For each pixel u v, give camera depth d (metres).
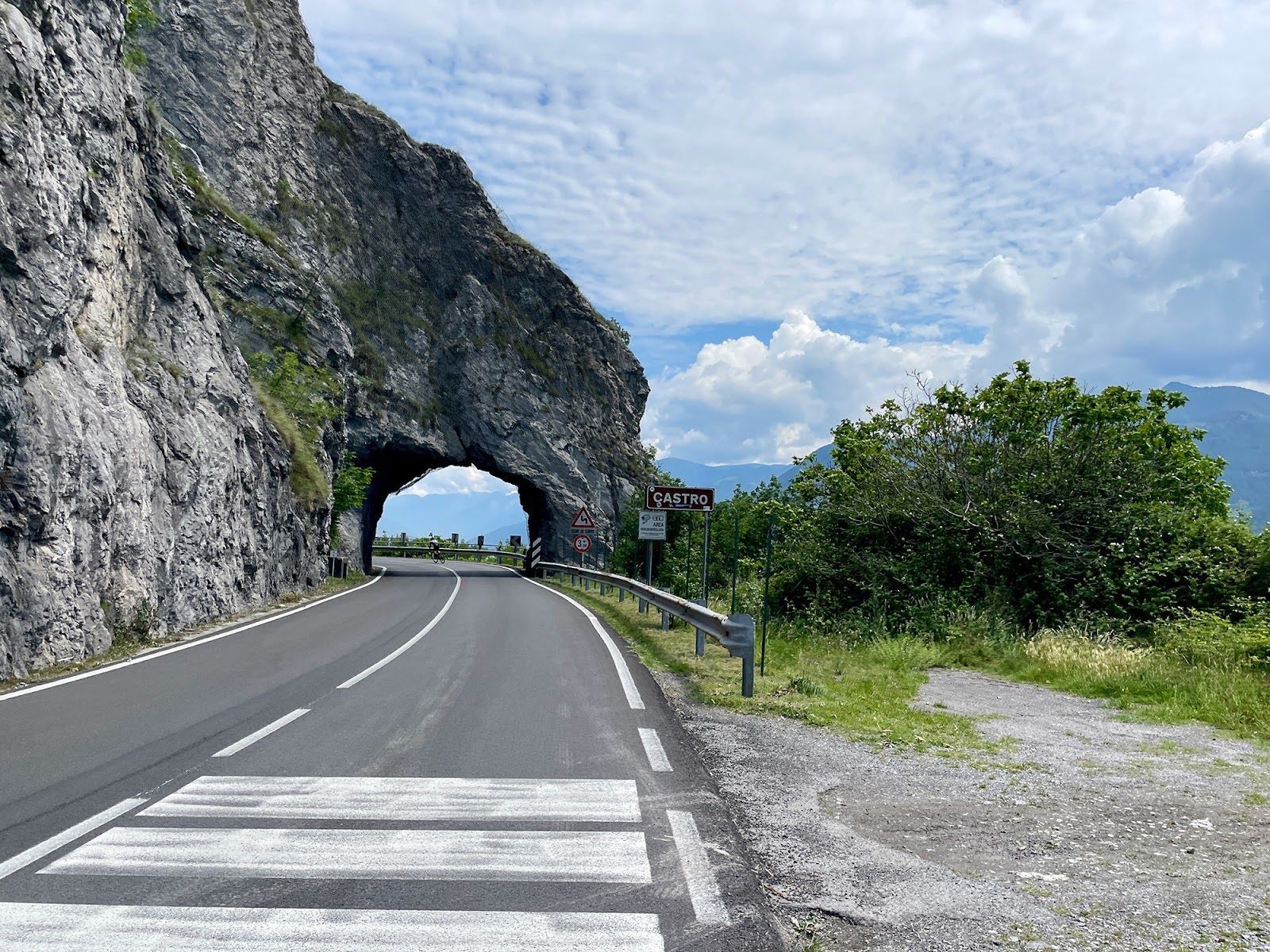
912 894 3.92
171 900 3.68
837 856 4.40
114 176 15.45
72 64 14.07
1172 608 13.46
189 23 39.38
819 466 18.88
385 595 24.14
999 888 4.01
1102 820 5.06
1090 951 3.38
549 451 47.22
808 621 16.47
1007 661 12.06
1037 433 16.83
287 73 44.50
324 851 4.27
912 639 13.72
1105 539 14.74
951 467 16.83
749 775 5.92
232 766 5.86
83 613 11.38
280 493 22.84
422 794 5.26
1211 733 7.60
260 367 30.48
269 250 34.22
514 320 49.16
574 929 3.45
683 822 4.80
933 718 8.04
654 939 3.37
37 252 11.77
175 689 8.91
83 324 13.76
